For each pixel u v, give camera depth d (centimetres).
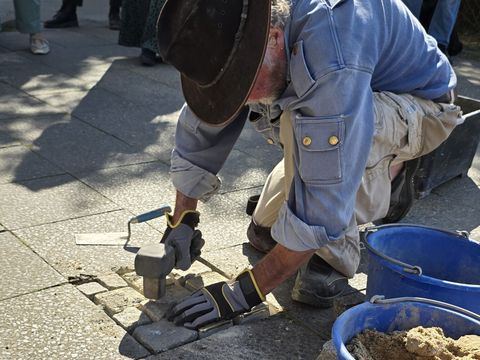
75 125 420
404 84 249
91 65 561
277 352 227
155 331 228
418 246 250
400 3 234
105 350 219
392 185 282
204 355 221
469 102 388
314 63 199
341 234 212
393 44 231
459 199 364
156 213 275
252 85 192
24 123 418
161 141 405
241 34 194
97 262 270
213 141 254
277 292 262
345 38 200
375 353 197
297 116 205
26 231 289
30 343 219
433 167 354
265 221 277
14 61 554
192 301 232
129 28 574
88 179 346
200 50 197
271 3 194
